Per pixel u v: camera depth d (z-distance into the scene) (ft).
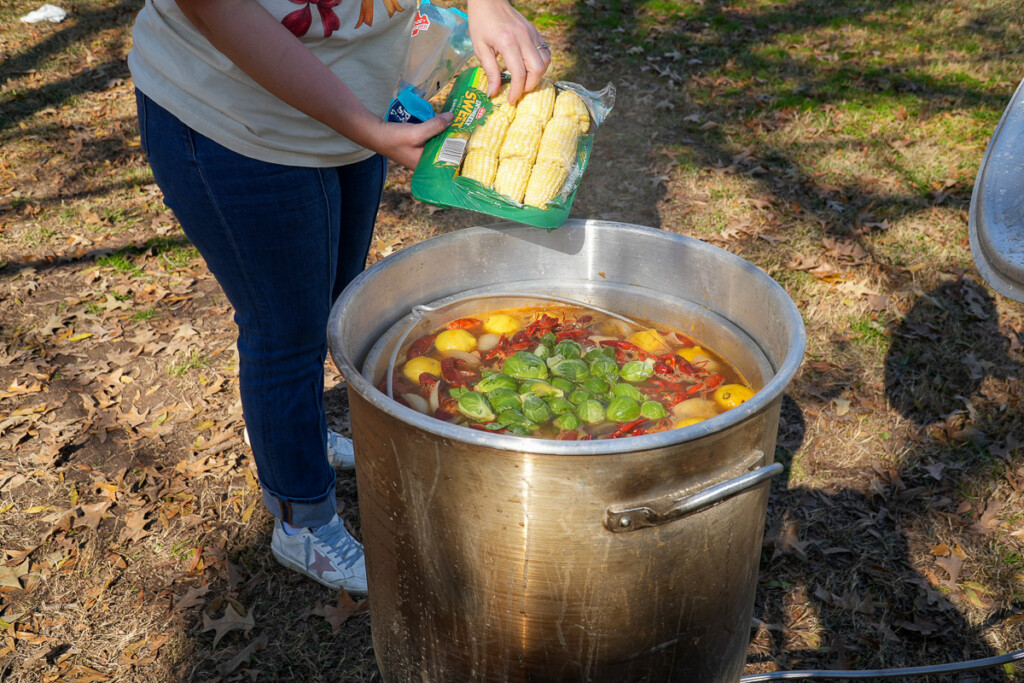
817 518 8.22
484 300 6.26
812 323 11.04
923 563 7.74
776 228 13.37
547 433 5.22
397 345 5.34
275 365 6.22
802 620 7.23
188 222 5.66
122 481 8.68
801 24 22.50
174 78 5.19
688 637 4.61
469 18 5.70
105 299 12.03
